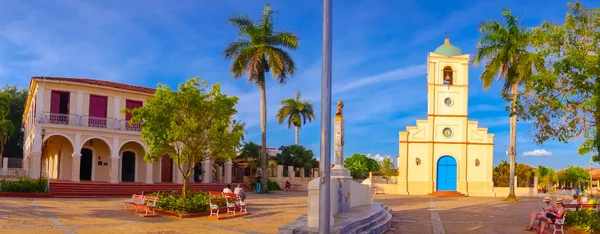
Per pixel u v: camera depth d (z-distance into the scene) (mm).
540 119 16828
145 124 20125
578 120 16203
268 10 36156
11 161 35531
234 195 21078
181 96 19969
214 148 20453
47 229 13461
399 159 42094
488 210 24000
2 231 12734
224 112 20625
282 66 35094
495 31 32438
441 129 42250
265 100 36500
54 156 36312
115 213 18109
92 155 34719
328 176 9586
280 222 16734
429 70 42750
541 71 16688
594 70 14969
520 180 43469
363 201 20406
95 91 33562
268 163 47062
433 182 41469
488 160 41719
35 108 32188
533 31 16922
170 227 14984
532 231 15742
